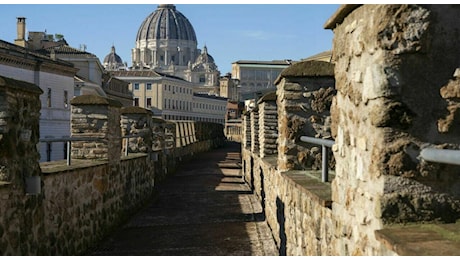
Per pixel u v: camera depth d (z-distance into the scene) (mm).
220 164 26391
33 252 6184
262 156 12320
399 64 3232
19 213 5762
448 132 3238
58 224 7273
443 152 2918
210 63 152750
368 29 3412
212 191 15938
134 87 95562
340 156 4188
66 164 8758
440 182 3248
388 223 3250
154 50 165500
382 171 3268
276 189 8664
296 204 6324
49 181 6918
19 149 5816
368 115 3453
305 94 7520
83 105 10367
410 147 3240
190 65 150500
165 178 19422
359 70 3633
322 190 5164
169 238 9656
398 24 3213
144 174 14086
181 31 167750
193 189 16469
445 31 3215
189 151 29641
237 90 93938
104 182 9938
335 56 4293
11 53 35406
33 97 6285
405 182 3254
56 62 40688
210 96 115875
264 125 12141
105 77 60750
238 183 18234
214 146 42906
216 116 115125
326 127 7520
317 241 5105
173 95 99562
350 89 3840
